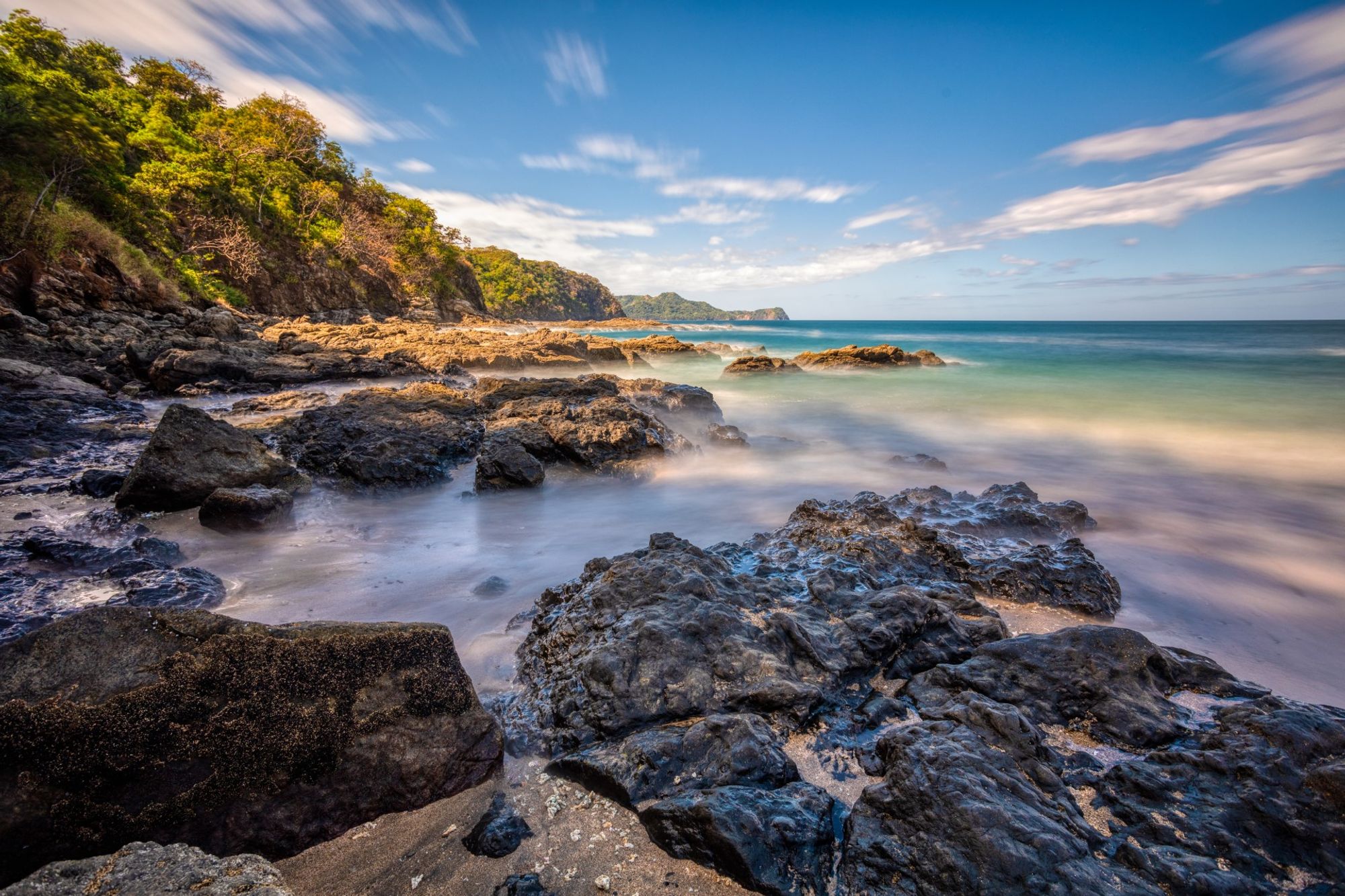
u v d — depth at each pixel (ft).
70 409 46.32
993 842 7.82
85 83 173.37
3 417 40.11
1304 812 8.40
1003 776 8.94
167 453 25.73
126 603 16.63
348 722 9.34
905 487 34.01
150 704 8.27
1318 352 110.42
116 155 120.06
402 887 8.27
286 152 222.48
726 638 12.82
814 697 11.56
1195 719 11.14
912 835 8.25
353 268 209.15
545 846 8.89
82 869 6.93
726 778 9.55
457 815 9.61
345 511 28.19
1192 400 61.26
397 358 78.18
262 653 9.05
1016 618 16.40
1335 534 25.70
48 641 8.28
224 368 63.67
